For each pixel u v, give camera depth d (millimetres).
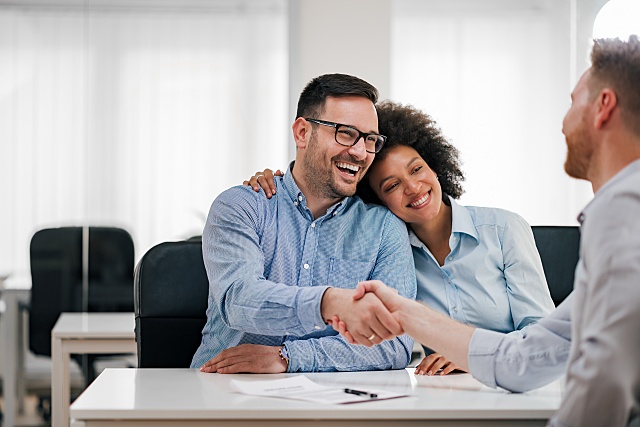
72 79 4613
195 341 2648
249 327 2098
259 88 4777
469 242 2570
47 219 4598
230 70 4758
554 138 5129
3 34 4551
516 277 2549
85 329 3664
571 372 1438
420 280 2586
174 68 4711
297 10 4516
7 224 4562
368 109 2352
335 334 2346
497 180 5152
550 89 5102
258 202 2361
